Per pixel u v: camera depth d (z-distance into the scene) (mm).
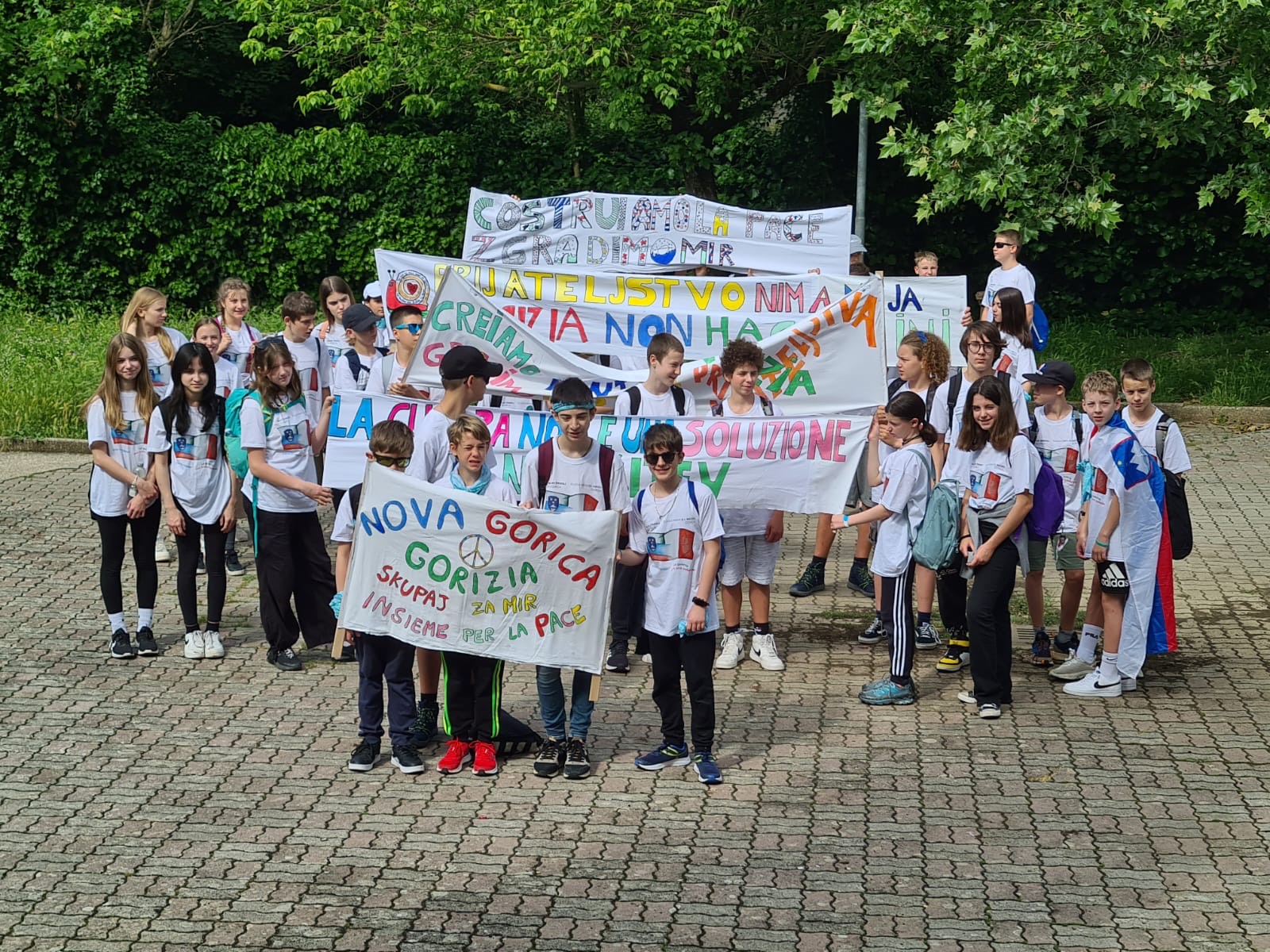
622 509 7133
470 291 8641
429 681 7355
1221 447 14891
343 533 7383
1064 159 14398
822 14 17656
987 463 7848
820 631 9391
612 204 11508
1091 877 5992
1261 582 10430
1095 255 20641
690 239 11469
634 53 17297
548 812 6609
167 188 20062
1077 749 7383
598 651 6887
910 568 7961
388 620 6930
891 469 7938
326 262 20469
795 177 20594
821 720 7809
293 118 22922
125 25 20000
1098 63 13492
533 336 8758
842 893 5852
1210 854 6207
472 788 6879
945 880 5969
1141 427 8305
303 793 6793
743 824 6492
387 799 6738
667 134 20625
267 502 8375
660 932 5531
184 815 6531
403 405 8633
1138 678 8477
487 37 18000
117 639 8617
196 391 8484
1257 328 20125
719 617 9594
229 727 7598
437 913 5668
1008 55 13938
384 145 20125
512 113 20547
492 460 8281
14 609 9500
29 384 15453
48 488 12750
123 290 20453
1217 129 14094
